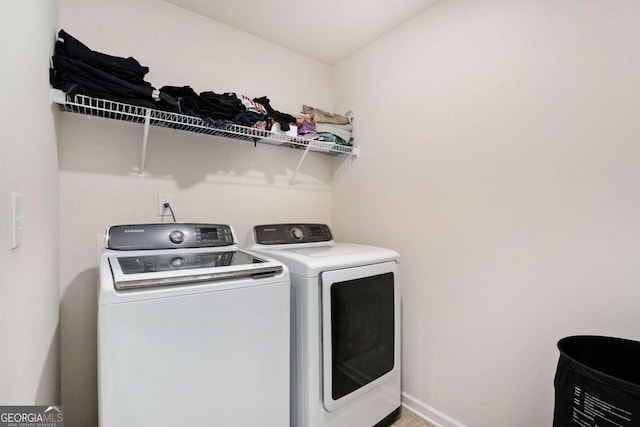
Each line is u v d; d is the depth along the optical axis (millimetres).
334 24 1970
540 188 1320
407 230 1906
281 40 2158
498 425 1454
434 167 1754
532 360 1342
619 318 1112
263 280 1164
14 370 708
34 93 918
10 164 675
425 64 1808
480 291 1532
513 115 1409
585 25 1193
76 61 1221
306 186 2379
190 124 1538
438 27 1738
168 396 963
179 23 1809
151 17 1719
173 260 1244
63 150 1479
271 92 2191
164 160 1758
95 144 1562
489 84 1501
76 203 1513
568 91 1238
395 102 1994
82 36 1522
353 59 2326
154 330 941
